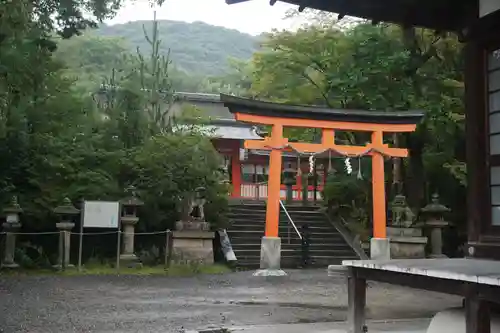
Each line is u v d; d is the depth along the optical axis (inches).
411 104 699.4
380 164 654.5
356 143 819.4
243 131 1244.5
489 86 214.4
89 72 1209.4
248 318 345.1
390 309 396.8
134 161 698.2
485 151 212.4
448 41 674.2
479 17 214.5
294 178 1114.1
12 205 583.2
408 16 237.1
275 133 605.6
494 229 207.6
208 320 335.6
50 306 378.6
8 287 468.4
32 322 321.1
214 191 738.8
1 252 602.2
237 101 579.8
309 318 347.6
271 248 609.0
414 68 684.7
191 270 619.2
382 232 651.5
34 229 647.8
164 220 700.7
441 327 214.5
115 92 773.9
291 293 469.4
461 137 708.7
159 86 800.3
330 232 832.9
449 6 230.2
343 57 709.9
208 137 818.8
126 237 634.8
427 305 418.3
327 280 564.4
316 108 612.4
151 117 781.3
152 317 343.9
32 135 666.8
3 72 487.5
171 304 398.9
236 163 1273.4
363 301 225.5
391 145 789.9
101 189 657.0
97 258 648.4
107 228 661.9
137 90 770.2
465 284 167.6
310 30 772.0
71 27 559.2
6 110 531.2
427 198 791.1
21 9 426.6
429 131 727.7
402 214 736.3
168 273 598.5
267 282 543.5
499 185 206.5
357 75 673.6
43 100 698.2
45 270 593.6
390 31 701.3
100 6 550.0
